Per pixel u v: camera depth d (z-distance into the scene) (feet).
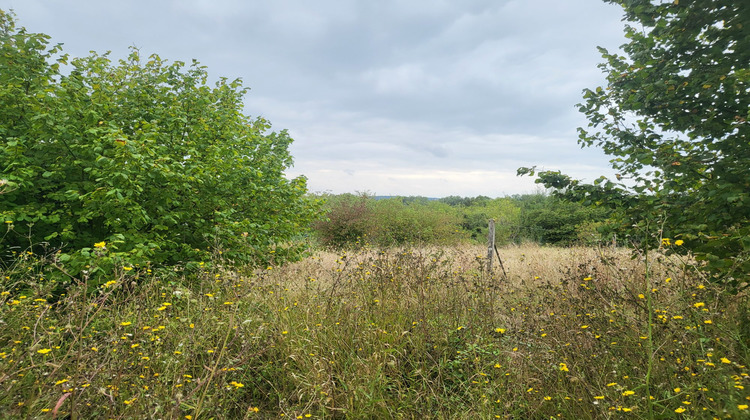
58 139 18.30
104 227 20.65
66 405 7.66
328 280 20.30
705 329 9.52
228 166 22.59
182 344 10.35
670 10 12.75
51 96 17.71
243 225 21.99
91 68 22.48
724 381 7.59
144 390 8.40
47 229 19.72
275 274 18.15
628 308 12.64
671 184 12.48
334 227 63.46
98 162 17.10
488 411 9.56
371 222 66.49
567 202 15.46
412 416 10.02
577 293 14.69
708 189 11.78
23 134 19.08
